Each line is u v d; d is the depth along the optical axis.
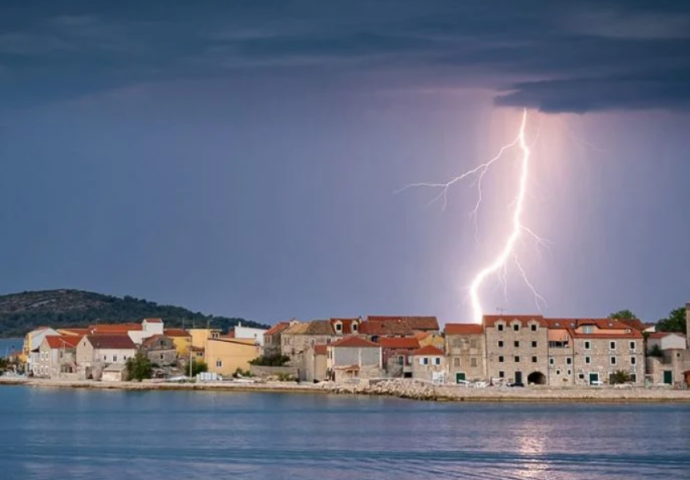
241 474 190.38
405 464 198.88
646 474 190.62
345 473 190.88
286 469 194.38
